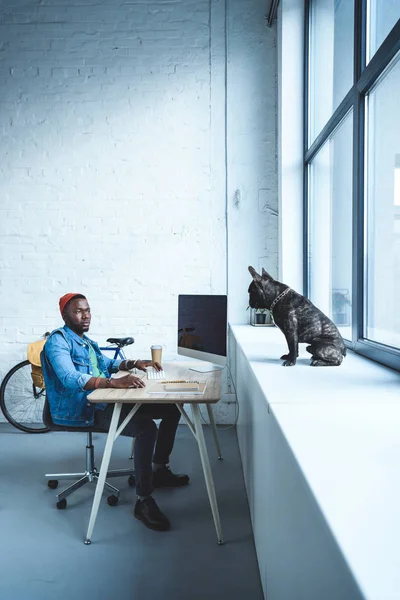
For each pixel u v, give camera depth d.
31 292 4.37
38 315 4.37
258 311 4.02
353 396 1.49
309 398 1.47
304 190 3.95
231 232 4.30
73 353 2.71
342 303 3.07
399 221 2.10
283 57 3.94
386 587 0.53
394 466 0.90
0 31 4.33
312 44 3.82
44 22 4.31
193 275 4.32
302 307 2.13
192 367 3.01
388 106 2.17
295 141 3.98
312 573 0.83
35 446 3.76
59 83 4.32
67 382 2.46
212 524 2.41
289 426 1.18
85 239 4.34
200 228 4.31
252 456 2.27
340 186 3.09
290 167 4.00
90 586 1.90
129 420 2.38
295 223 4.00
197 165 4.30
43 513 2.58
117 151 4.32
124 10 4.29
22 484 2.98
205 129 4.29
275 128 4.26
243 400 2.89
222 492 2.80
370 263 2.37
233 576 1.96
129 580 1.94
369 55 2.34
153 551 2.17
